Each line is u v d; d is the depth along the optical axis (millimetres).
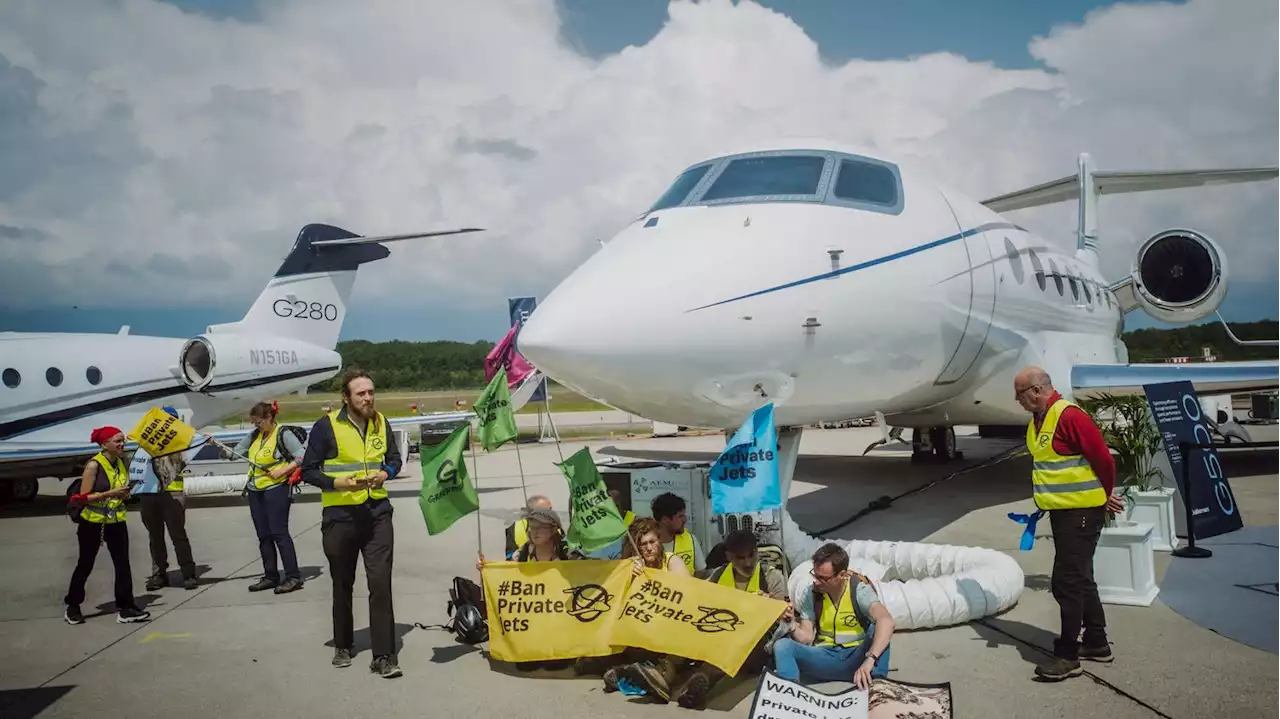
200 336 15898
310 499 14414
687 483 7535
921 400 8570
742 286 6324
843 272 6781
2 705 4875
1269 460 14188
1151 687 4535
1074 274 11516
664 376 6234
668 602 4914
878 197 7473
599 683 4977
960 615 5727
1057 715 4215
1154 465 9414
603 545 5227
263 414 7777
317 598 7457
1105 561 6168
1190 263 14781
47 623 6762
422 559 8914
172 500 7930
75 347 14773
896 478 13945
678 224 6910
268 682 5168
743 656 4578
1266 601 6070
